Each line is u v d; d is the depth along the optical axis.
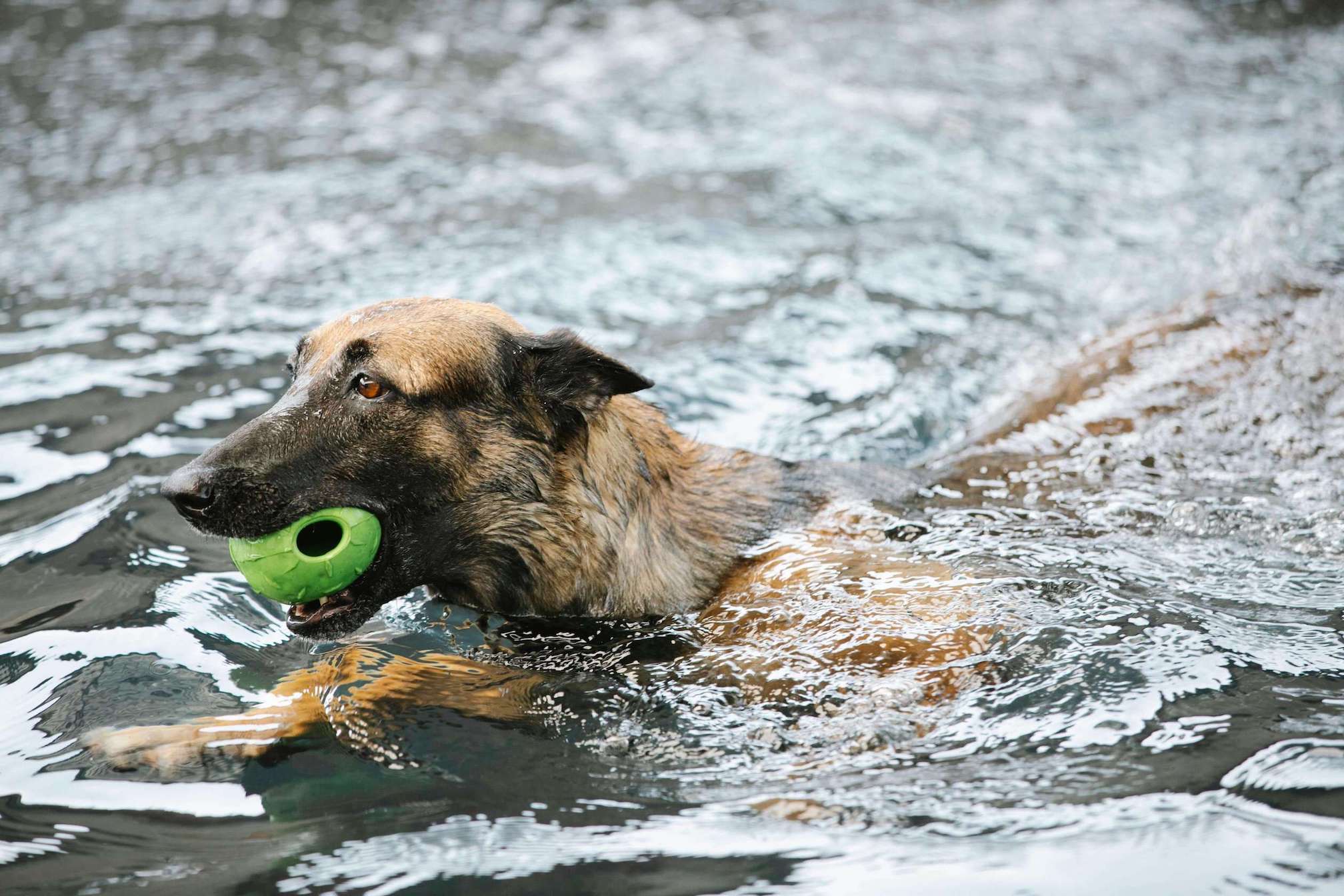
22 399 11.95
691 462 9.23
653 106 20.73
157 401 11.85
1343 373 10.92
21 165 18.09
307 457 7.83
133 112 20.17
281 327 13.41
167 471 10.56
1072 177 17.42
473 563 8.45
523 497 8.34
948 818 6.11
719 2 25.97
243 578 9.04
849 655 7.62
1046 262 15.16
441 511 8.24
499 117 20.28
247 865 5.94
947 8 25.27
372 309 8.49
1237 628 7.74
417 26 24.67
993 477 10.02
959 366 12.77
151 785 6.62
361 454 7.95
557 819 6.30
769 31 24.19
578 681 7.70
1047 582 8.28
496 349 8.34
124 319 13.70
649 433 8.98
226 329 13.36
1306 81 20.34
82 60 22.42
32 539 9.52
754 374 12.60
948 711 7.04
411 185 17.55
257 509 7.62
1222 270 14.03
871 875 5.71
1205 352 11.48
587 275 14.82
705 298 14.35
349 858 5.99
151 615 8.45
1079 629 7.70
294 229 16.08
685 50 23.31
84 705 7.39
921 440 11.45
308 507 7.76
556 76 22.12
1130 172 17.45
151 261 15.20
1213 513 9.23
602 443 8.58
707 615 8.37
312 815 6.36
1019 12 24.86
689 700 7.40
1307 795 6.09
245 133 19.36
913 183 17.53
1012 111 19.86
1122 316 13.61
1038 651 7.48
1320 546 8.77
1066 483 9.83
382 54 23.16
